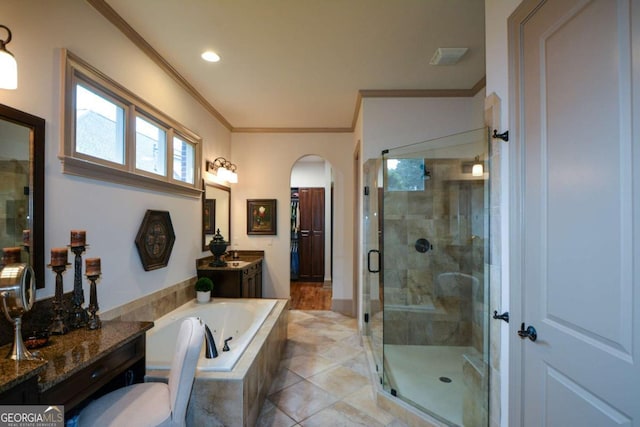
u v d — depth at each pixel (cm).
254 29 217
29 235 144
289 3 190
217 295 341
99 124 196
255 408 197
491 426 155
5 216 134
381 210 305
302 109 380
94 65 186
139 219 234
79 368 117
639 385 79
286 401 222
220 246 352
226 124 432
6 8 137
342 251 453
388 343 301
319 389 239
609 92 88
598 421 91
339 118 415
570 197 102
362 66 272
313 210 675
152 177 252
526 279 125
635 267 81
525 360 126
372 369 261
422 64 268
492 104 150
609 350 88
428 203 300
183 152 314
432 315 301
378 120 326
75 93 172
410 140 324
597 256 92
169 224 273
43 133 152
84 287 180
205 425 172
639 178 80
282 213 461
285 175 461
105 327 161
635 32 81
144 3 189
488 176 158
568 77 103
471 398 187
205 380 172
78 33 174
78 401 120
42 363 104
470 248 292
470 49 244
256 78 295
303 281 673
